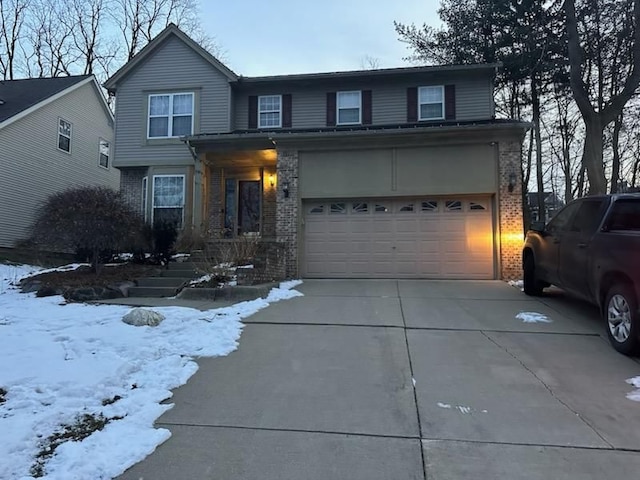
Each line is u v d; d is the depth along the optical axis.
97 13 27.38
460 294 9.27
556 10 17.17
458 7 20.38
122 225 11.06
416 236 12.02
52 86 19.94
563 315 7.24
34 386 4.10
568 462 2.99
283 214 12.31
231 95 15.57
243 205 15.91
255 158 14.77
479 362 5.04
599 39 16.72
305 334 6.21
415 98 15.34
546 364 4.96
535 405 3.91
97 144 22.19
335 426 3.54
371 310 7.72
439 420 3.63
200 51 15.50
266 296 8.91
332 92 15.68
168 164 15.34
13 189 16.94
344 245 12.27
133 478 2.81
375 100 15.52
